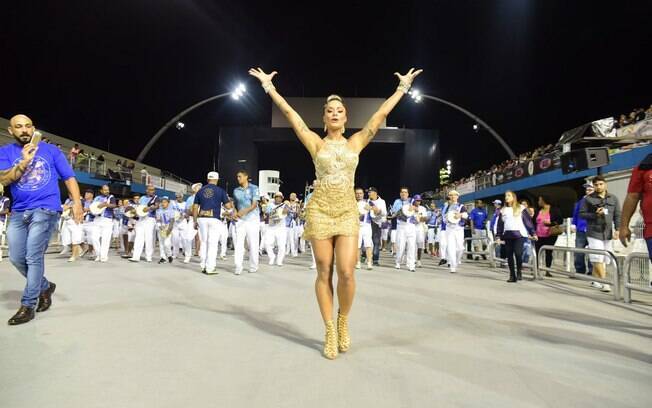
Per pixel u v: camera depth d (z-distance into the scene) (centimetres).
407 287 767
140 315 495
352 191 365
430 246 1853
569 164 718
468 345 393
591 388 293
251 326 453
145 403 260
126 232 1403
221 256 1341
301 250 1864
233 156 3950
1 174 450
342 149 363
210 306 556
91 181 2859
